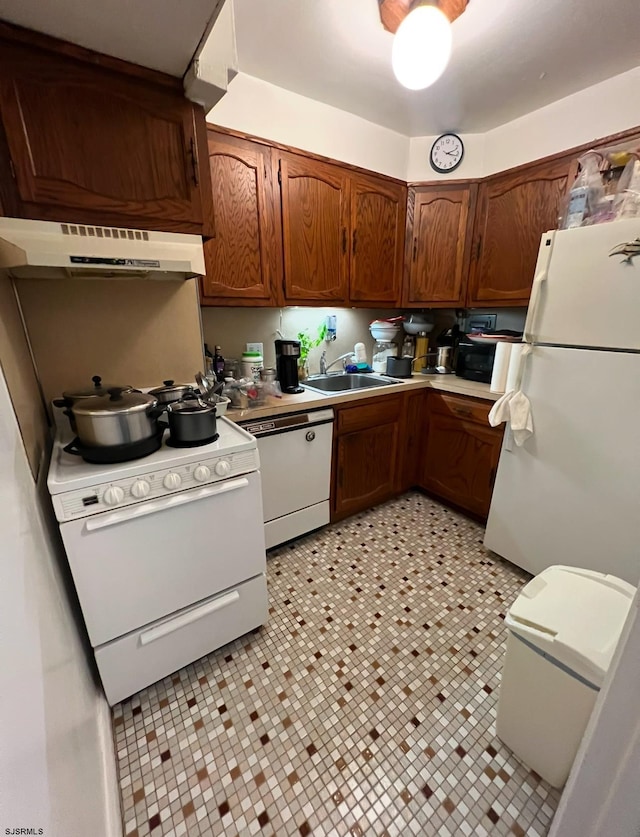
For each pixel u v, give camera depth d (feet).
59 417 4.60
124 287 4.77
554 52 4.99
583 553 5.00
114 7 2.63
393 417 7.29
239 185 5.36
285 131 5.97
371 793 3.22
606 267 4.21
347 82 5.70
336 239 6.56
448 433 7.36
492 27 4.54
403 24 4.02
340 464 6.73
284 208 5.85
